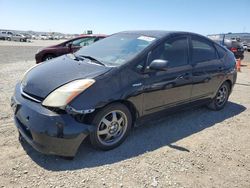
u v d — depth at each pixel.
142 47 4.08
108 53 4.24
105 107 3.47
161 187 3.02
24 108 3.30
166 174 3.27
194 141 4.22
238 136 4.55
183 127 4.76
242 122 5.23
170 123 4.89
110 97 3.44
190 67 4.67
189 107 4.97
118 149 3.78
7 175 3.04
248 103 6.68
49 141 3.12
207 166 3.53
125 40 4.50
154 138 4.22
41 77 3.57
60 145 3.16
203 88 5.07
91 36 11.64
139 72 3.83
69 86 3.26
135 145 3.93
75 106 3.17
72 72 3.58
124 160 3.50
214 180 3.24
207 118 5.31
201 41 5.12
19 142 3.77
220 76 5.44
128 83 3.67
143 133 4.37
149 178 3.16
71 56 4.46
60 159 3.42
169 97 4.36
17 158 3.38
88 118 3.34
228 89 5.93
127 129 3.87
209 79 5.13
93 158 3.49
